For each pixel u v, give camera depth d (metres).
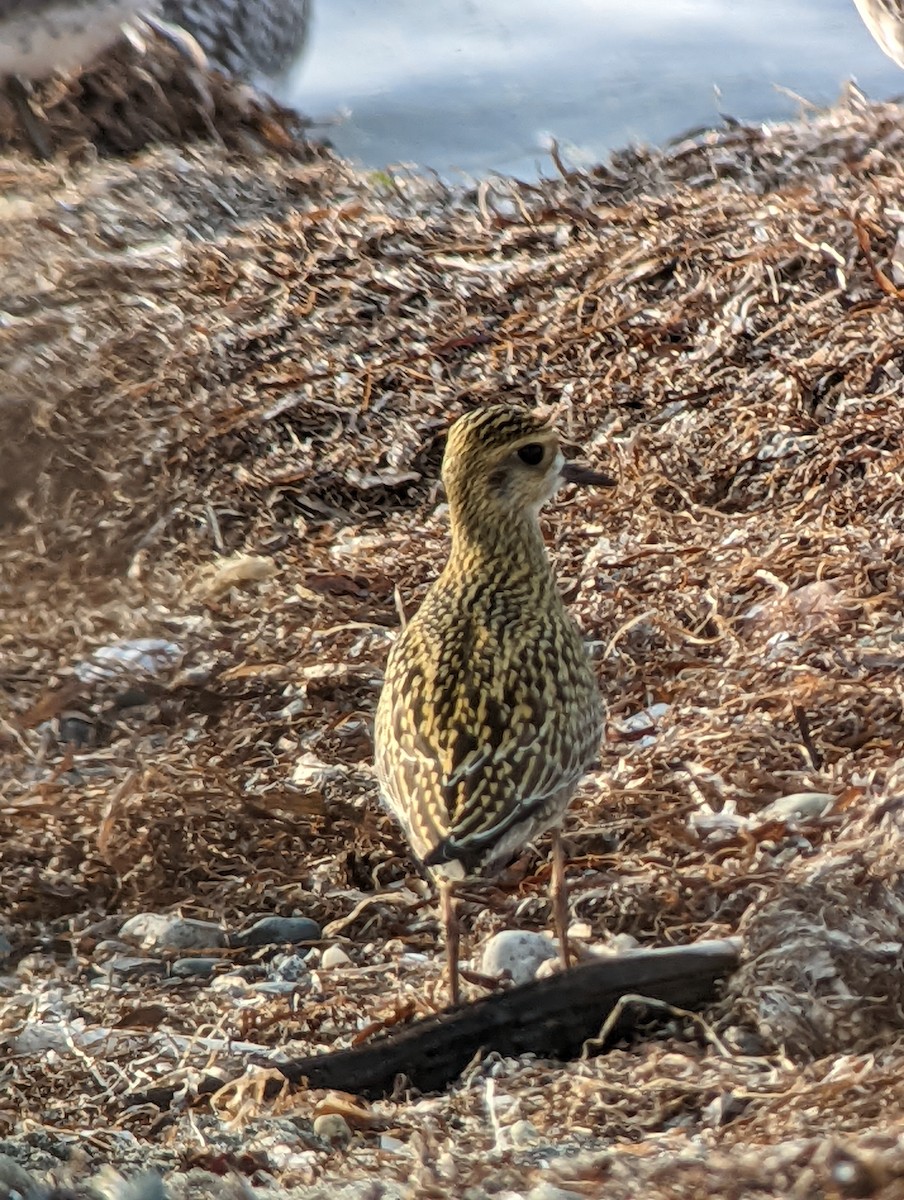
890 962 7.36
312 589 12.43
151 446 14.43
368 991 8.16
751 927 7.68
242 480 14.09
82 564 13.23
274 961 8.54
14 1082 7.45
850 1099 6.56
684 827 8.97
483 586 7.83
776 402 13.61
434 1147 6.50
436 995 7.93
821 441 13.07
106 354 15.44
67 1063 7.61
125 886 9.27
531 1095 7.01
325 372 15.09
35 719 11.02
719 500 13.09
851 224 15.02
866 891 7.70
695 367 14.27
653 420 13.95
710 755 9.61
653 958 7.59
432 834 7.18
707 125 21.14
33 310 16.06
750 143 18.45
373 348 15.37
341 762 10.26
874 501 12.29
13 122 20.73
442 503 13.84
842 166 17.22
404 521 13.66
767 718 9.88
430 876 8.72
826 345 13.98
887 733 9.64
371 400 14.77
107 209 18.33
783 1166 5.84
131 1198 5.95
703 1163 5.96
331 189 19.14
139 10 20.22
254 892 9.13
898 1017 7.23
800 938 7.47
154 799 9.77
